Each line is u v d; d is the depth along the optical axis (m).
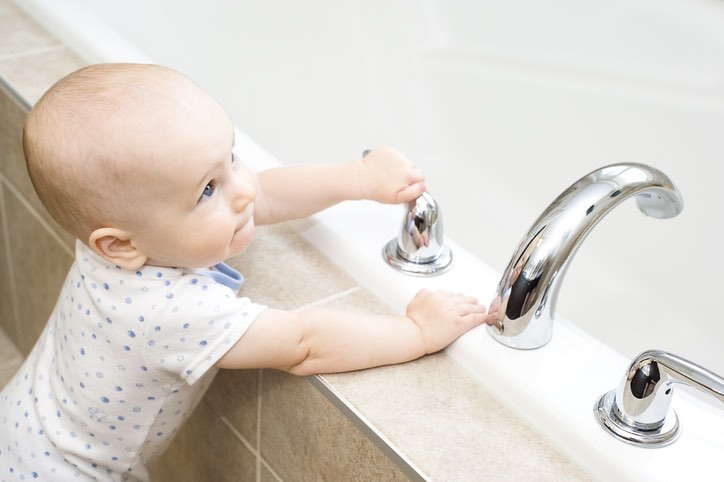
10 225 1.36
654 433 0.75
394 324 0.82
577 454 0.75
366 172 0.93
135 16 1.56
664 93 1.43
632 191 0.76
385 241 0.94
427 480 0.72
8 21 1.29
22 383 0.94
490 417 0.78
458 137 1.65
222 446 1.01
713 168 1.39
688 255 1.42
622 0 1.45
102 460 0.91
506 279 0.81
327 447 0.84
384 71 1.70
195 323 0.79
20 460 0.92
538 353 0.82
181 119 0.75
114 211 0.76
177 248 0.79
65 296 0.88
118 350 0.82
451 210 1.59
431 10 1.66
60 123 0.75
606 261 1.47
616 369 0.81
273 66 1.70
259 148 1.07
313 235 0.95
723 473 0.72
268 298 0.88
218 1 1.65
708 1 1.39
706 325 1.38
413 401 0.79
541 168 1.56
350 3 1.69
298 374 0.82
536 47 1.56
